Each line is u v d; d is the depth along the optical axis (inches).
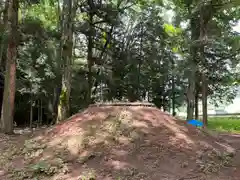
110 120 243.1
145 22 754.2
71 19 430.0
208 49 666.2
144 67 775.1
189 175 181.9
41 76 552.7
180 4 637.9
